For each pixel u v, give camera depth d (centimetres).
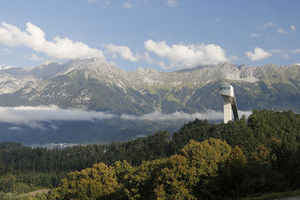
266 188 9000
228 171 9912
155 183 10256
